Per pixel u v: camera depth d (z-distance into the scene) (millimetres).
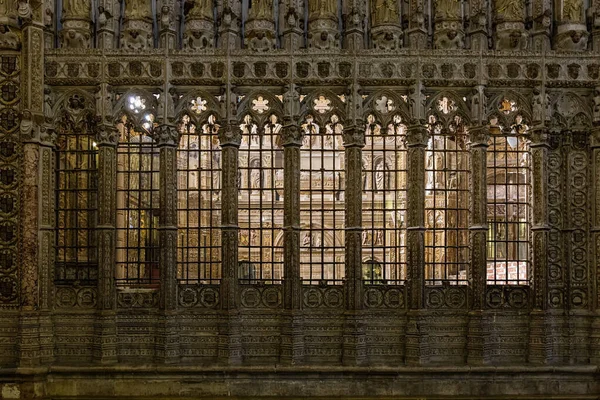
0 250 13133
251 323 13469
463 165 16922
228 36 13586
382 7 13773
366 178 23156
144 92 13617
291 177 13484
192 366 12969
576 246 13688
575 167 13758
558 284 13656
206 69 13539
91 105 13539
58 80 13414
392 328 13461
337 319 13453
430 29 14016
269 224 23250
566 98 13812
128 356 13383
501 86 13641
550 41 13938
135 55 13500
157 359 13234
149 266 16062
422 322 13250
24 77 13148
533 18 13922
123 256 17406
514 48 13742
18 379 12633
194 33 13672
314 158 24188
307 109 13641
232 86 13555
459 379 13070
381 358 13406
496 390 13062
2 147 13203
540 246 13422
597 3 13734
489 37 13992
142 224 18297
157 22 13992
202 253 20906
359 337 13227
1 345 13000
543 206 13469
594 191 13523
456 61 13562
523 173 20422
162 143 13461
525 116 13680
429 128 15375
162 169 13469
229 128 13508
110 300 13305
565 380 13109
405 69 13523
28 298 12969
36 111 13125
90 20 13828
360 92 13555
